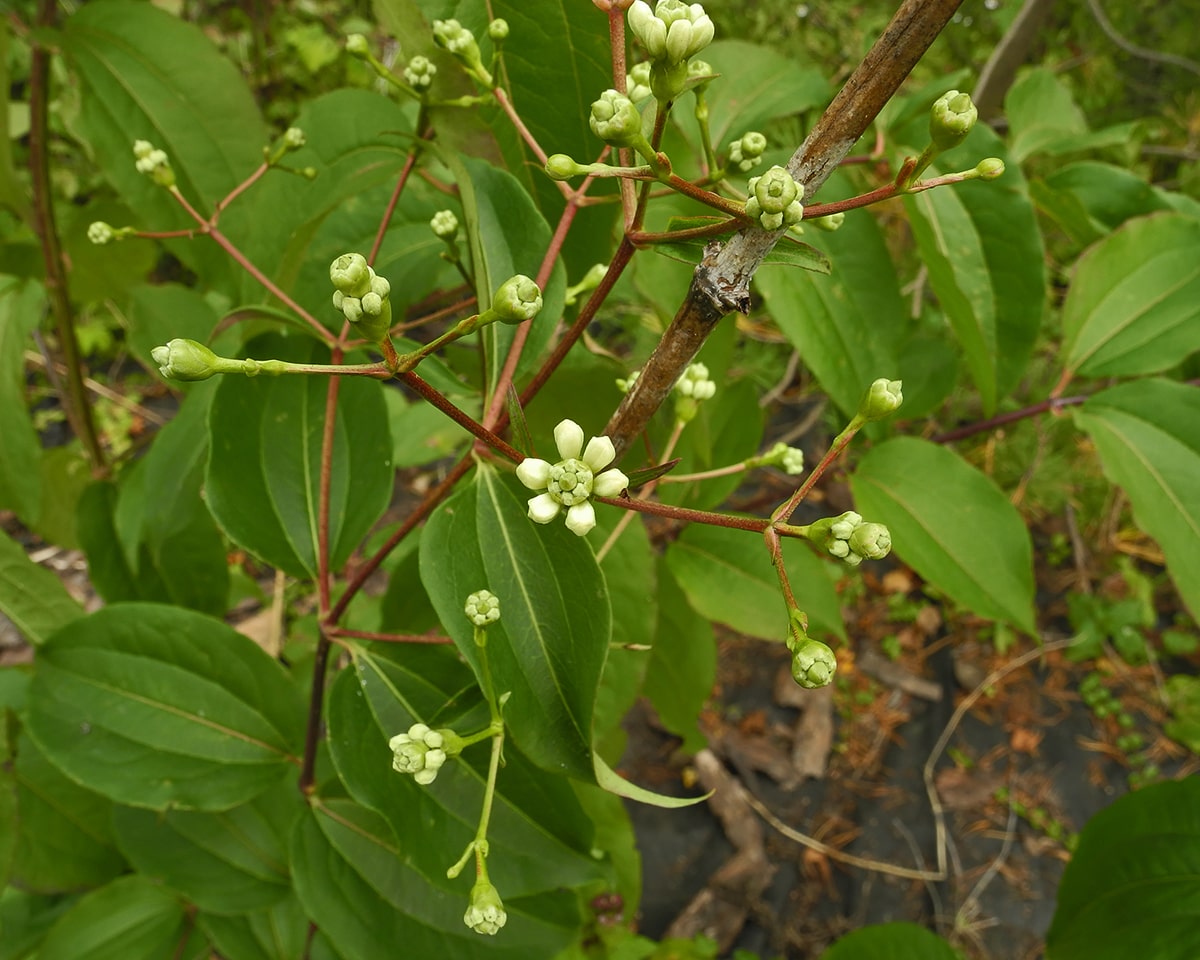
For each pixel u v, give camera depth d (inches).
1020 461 28.5
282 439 9.5
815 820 27.8
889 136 12.7
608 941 14.1
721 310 5.7
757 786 28.1
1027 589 12.0
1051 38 32.6
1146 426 12.7
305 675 16.5
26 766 13.9
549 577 6.8
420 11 8.6
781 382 27.7
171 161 13.1
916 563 12.1
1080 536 33.3
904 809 28.3
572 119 9.5
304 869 10.1
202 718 10.4
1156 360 13.3
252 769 10.4
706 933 25.0
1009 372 12.9
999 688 30.8
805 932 25.7
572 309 10.3
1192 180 28.5
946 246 12.6
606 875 8.6
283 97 33.9
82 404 17.0
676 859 26.7
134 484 14.9
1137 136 15.7
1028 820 28.2
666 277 11.0
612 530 10.9
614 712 10.9
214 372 5.3
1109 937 12.6
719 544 13.2
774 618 12.9
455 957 10.1
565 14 8.9
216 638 10.5
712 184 7.1
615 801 13.9
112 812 12.8
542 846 8.5
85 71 12.8
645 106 7.4
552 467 6.0
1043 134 16.0
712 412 13.0
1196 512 12.2
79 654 10.2
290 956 12.9
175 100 12.9
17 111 23.5
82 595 28.2
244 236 13.4
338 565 9.3
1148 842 12.6
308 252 11.9
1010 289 12.6
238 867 12.8
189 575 14.9
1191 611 11.9
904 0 4.6
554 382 10.6
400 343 8.4
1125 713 30.4
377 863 9.9
